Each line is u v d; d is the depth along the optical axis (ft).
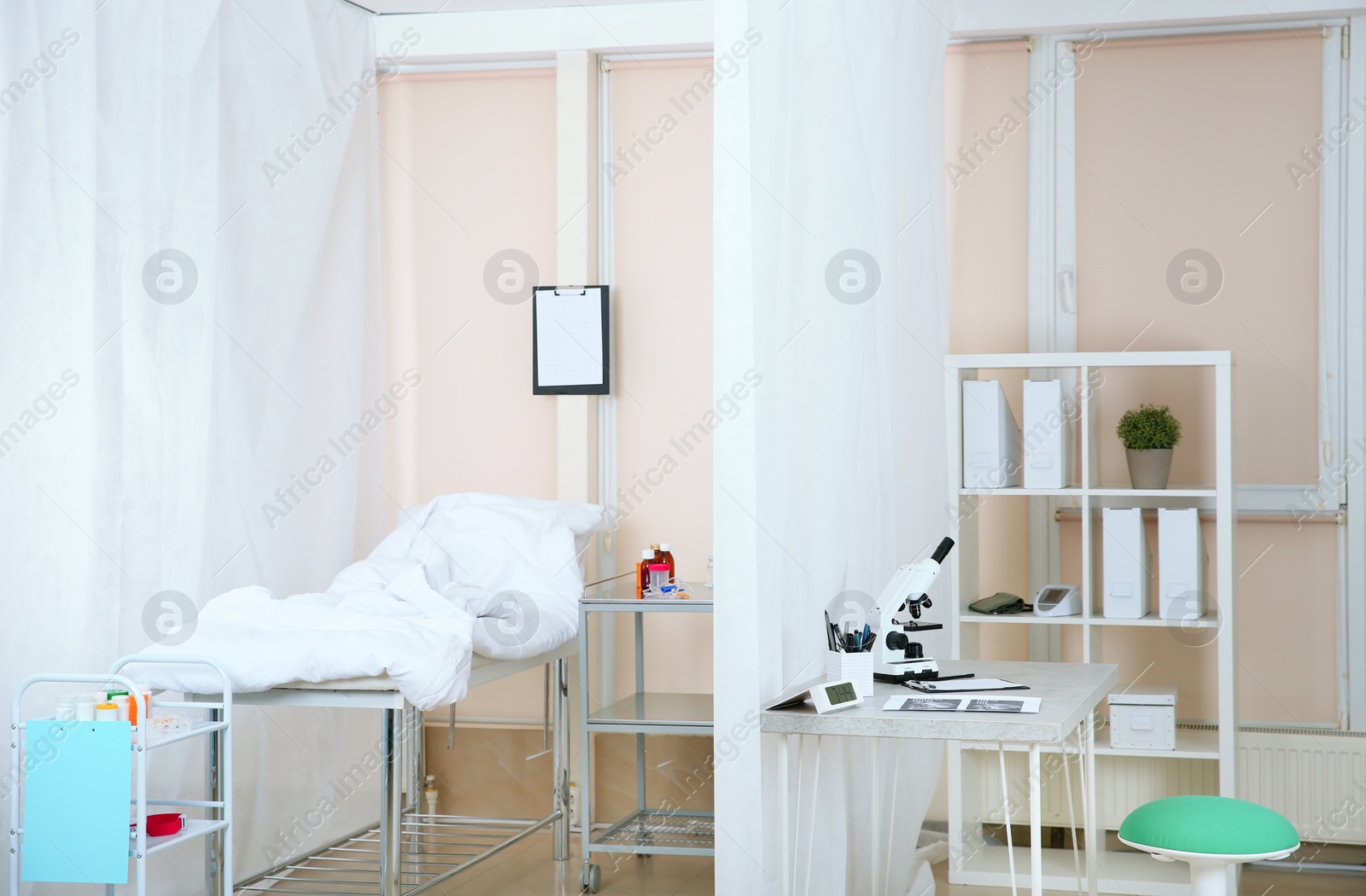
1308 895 12.03
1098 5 13.71
